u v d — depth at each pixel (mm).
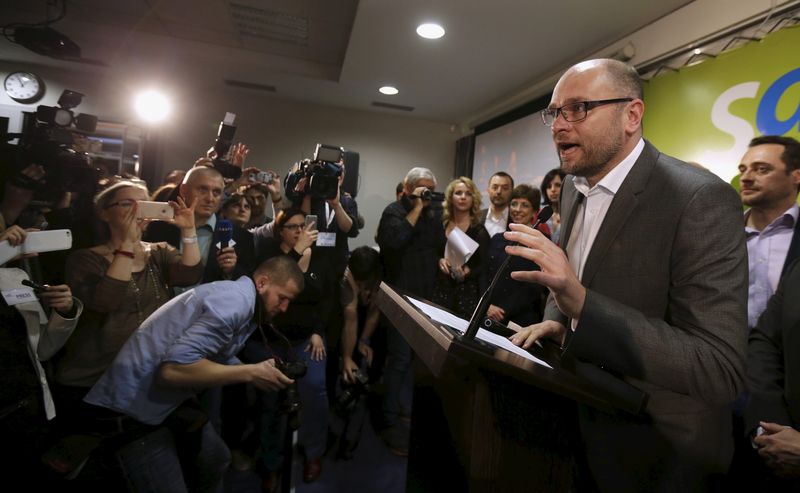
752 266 1519
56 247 1329
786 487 1096
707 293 679
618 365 629
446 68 3379
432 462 769
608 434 748
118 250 1342
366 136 5012
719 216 705
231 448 2072
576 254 944
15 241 1247
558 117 819
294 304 1965
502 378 612
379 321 2609
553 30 2629
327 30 3400
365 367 2662
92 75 4312
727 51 1956
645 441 744
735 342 638
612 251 794
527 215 2344
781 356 1188
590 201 905
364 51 3168
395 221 2418
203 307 1273
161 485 1215
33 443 1320
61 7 3270
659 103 2314
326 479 1933
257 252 2150
